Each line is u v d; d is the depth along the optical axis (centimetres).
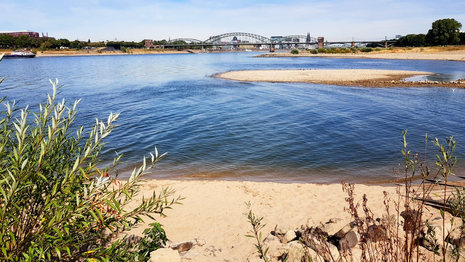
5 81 4550
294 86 3819
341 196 894
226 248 609
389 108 2417
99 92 3425
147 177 1114
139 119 2080
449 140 257
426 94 3127
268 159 1312
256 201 872
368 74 5028
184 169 1199
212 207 831
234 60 12231
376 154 1355
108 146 1484
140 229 689
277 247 552
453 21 14150
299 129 1803
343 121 1998
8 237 288
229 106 2544
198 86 3931
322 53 16512
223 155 1364
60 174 332
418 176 1067
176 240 662
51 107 323
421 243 481
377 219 657
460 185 938
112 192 333
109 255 318
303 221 744
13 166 276
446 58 9875
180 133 1727
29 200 325
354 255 436
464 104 2569
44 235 278
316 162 1273
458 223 555
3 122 304
